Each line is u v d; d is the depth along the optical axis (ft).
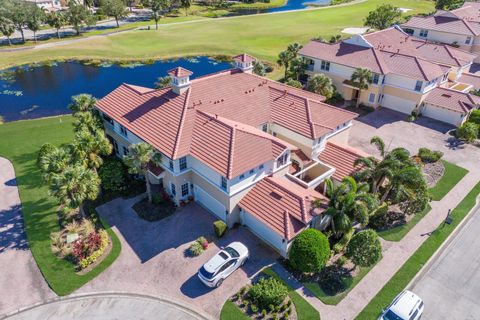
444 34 261.24
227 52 294.25
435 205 126.62
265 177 117.60
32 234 112.47
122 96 146.00
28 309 91.76
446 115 181.78
